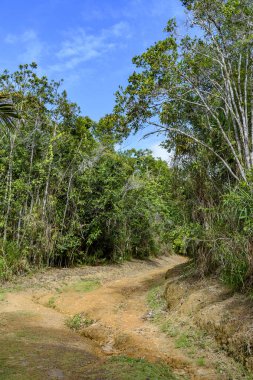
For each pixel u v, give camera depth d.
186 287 8.17
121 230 16.58
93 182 15.34
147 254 20.09
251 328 5.21
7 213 12.27
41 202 13.49
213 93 8.38
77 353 5.71
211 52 8.29
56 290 10.35
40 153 13.97
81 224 15.07
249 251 6.52
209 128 8.40
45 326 7.24
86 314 8.18
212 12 8.12
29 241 12.86
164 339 6.39
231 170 7.71
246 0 7.97
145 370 4.85
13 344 5.91
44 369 4.92
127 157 18.48
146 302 9.23
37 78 13.90
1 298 9.16
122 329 7.08
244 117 7.60
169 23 8.35
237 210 6.52
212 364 5.19
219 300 6.73
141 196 18.17
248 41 7.51
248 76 8.18
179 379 4.87
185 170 9.11
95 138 16.12
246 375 4.77
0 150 13.04
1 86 13.62
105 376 4.65
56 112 14.59
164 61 8.24
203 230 8.16
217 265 8.18
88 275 12.88
